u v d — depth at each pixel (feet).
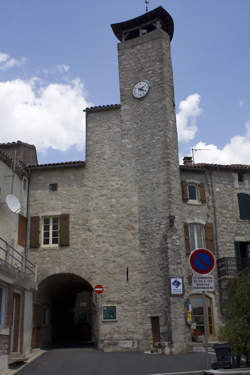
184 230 69.82
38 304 69.00
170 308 60.34
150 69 74.90
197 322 65.87
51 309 79.92
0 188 60.29
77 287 86.07
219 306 67.46
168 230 64.59
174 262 62.64
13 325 54.19
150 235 66.18
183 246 66.74
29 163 81.66
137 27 80.38
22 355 50.83
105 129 74.33
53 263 68.59
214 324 66.13
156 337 61.62
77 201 71.20
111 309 64.49
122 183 70.49
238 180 76.18
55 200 71.82
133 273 65.46
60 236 69.56
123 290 65.10
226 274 67.15
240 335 34.94
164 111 71.41
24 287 56.65
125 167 71.26
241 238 72.33
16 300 55.88
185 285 65.82
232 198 74.49
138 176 70.03
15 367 47.91
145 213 67.62
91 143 74.02
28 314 59.36
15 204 58.29
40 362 50.85
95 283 66.59
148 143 70.90
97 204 70.38
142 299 63.77
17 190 68.18
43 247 69.67
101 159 72.69
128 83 75.97
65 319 97.76
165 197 66.74
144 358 51.72
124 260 66.54
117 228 68.39
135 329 62.69
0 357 44.34
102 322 63.98
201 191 73.20
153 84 73.77
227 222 72.74
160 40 75.87
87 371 43.29
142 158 70.59
